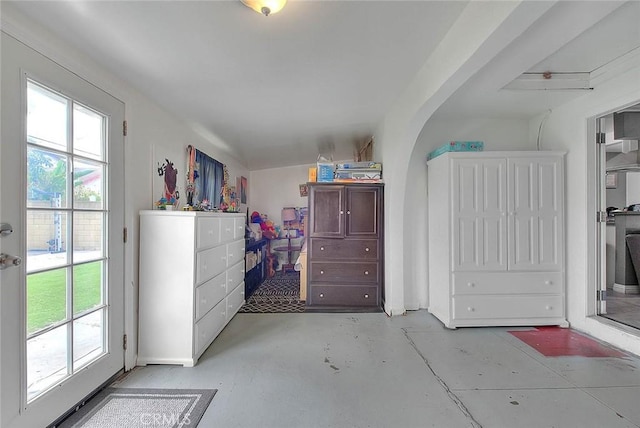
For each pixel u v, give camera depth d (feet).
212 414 5.46
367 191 11.70
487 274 9.58
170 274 7.35
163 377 6.73
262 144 13.93
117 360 6.66
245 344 8.48
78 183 5.71
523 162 9.56
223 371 7.00
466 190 9.53
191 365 7.24
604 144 9.28
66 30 5.03
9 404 4.38
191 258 7.34
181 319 7.31
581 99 9.25
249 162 17.92
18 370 4.51
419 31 5.69
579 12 4.99
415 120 8.18
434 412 5.53
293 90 8.07
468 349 8.16
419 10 5.08
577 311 9.47
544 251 9.62
